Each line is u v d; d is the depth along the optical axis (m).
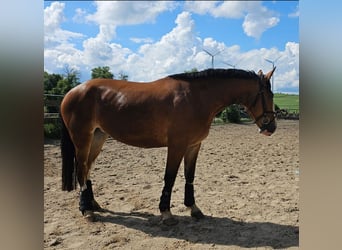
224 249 3.23
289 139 12.70
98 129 4.52
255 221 3.98
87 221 4.03
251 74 3.92
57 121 11.43
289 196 4.95
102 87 4.18
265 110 3.91
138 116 3.90
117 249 3.25
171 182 3.89
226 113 23.23
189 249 3.24
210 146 10.83
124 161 8.09
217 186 5.63
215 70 3.95
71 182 4.32
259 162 7.85
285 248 3.22
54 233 3.65
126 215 4.28
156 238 3.54
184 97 3.81
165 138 3.95
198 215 4.09
